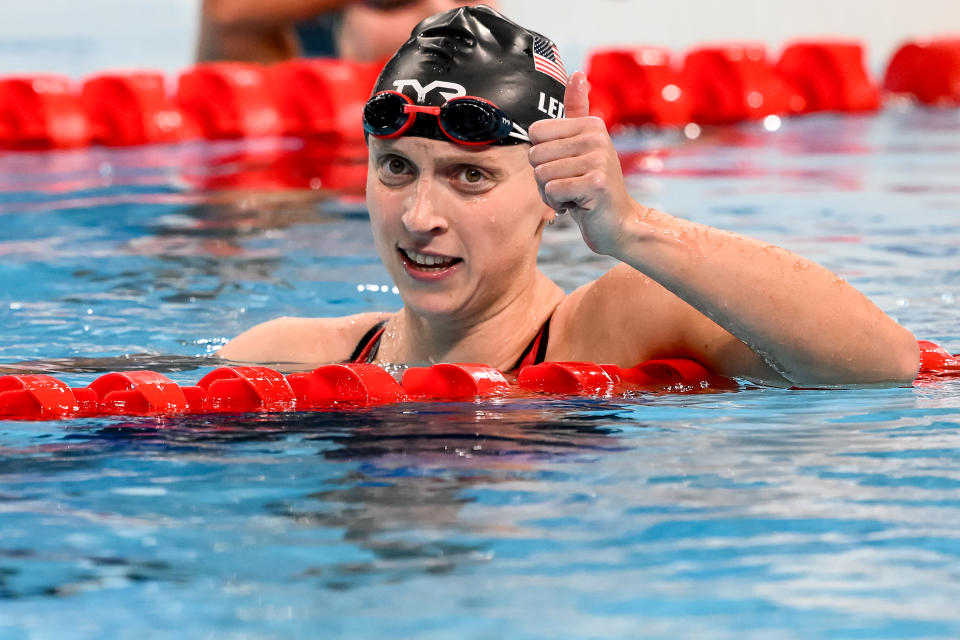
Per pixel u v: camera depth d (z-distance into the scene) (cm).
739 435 751
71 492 659
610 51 3509
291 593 512
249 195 2238
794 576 527
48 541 582
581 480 659
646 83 3447
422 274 903
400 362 1007
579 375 880
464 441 744
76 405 868
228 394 871
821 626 479
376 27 3538
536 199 918
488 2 3450
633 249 807
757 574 530
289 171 2583
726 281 804
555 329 970
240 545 570
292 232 1852
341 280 1493
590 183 771
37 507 634
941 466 681
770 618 486
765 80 3656
